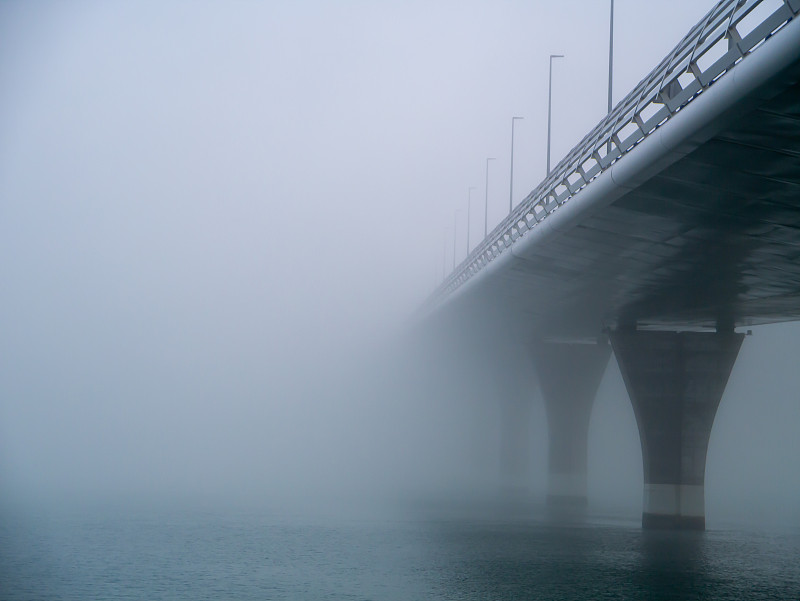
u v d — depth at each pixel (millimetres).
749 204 29234
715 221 31641
